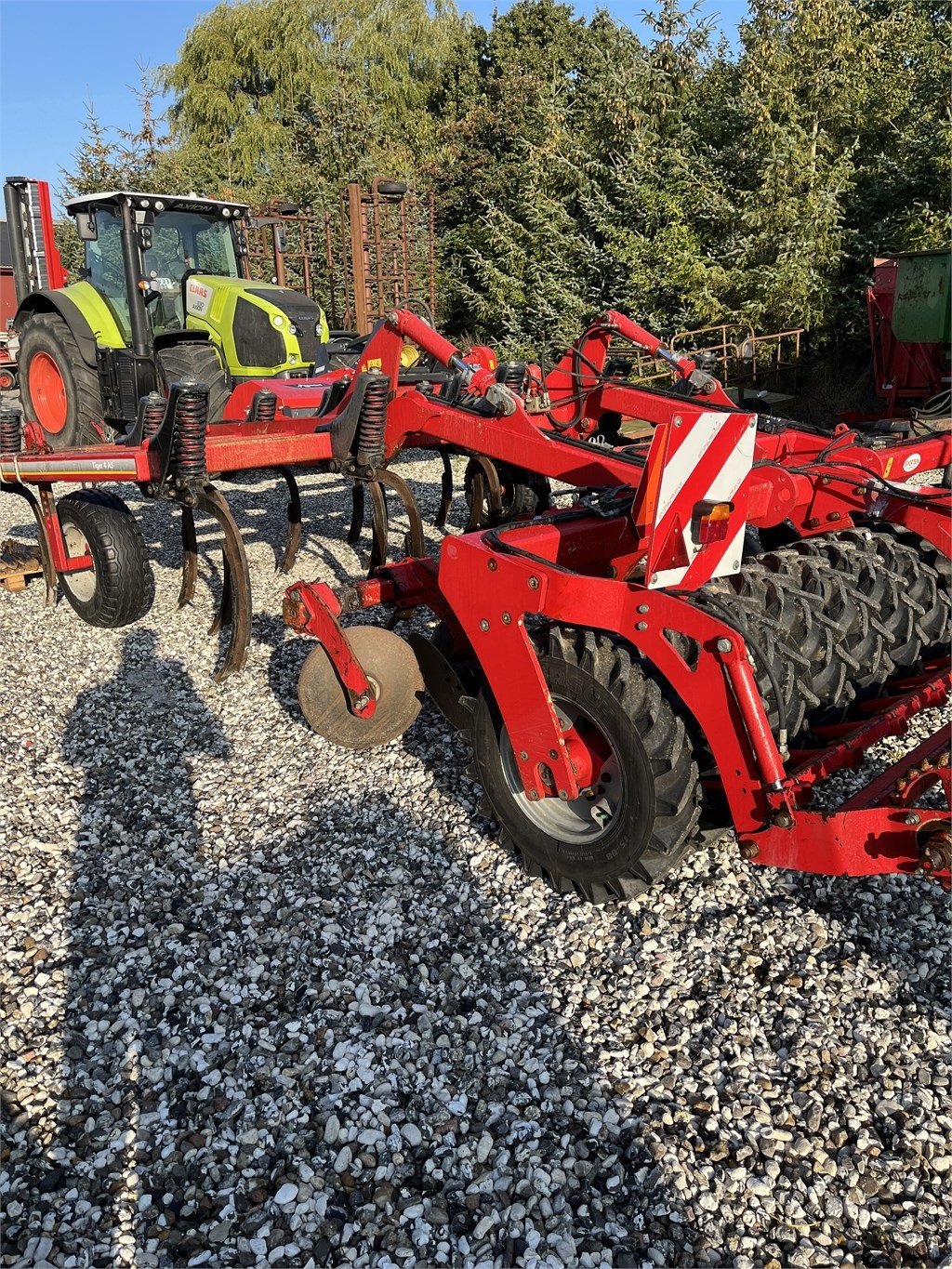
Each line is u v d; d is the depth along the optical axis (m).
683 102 15.74
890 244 13.28
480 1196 2.22
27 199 10.51
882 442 4.74
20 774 4.18
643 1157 2.29
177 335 8.57
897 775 2.80
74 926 3.21
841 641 3.15
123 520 5.66
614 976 2.88
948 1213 2.11
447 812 3.79
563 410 5.61
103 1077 2.60
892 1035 2.59
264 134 23.95
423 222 18.61
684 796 2.83
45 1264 2.10
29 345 9.53
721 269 13.73
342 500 9.02
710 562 2.94
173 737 4.52
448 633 3.88
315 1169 2.31
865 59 13.95
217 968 3.00
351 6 24.58
